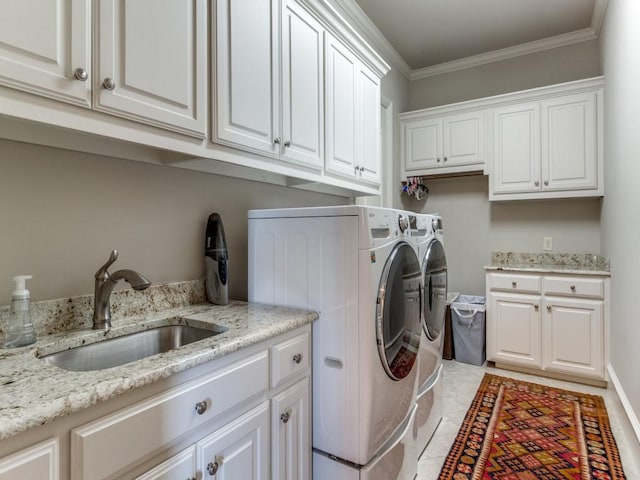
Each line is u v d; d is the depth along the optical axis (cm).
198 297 160
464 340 321
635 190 189
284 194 220
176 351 92
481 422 220
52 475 65
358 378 134
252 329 116
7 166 106
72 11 87
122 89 97
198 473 92
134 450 77
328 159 189
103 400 71
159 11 107
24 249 109
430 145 359
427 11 286
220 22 126
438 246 215
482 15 293
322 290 142
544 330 288
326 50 187
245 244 191
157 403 82
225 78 128
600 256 304
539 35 324
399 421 158
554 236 334
